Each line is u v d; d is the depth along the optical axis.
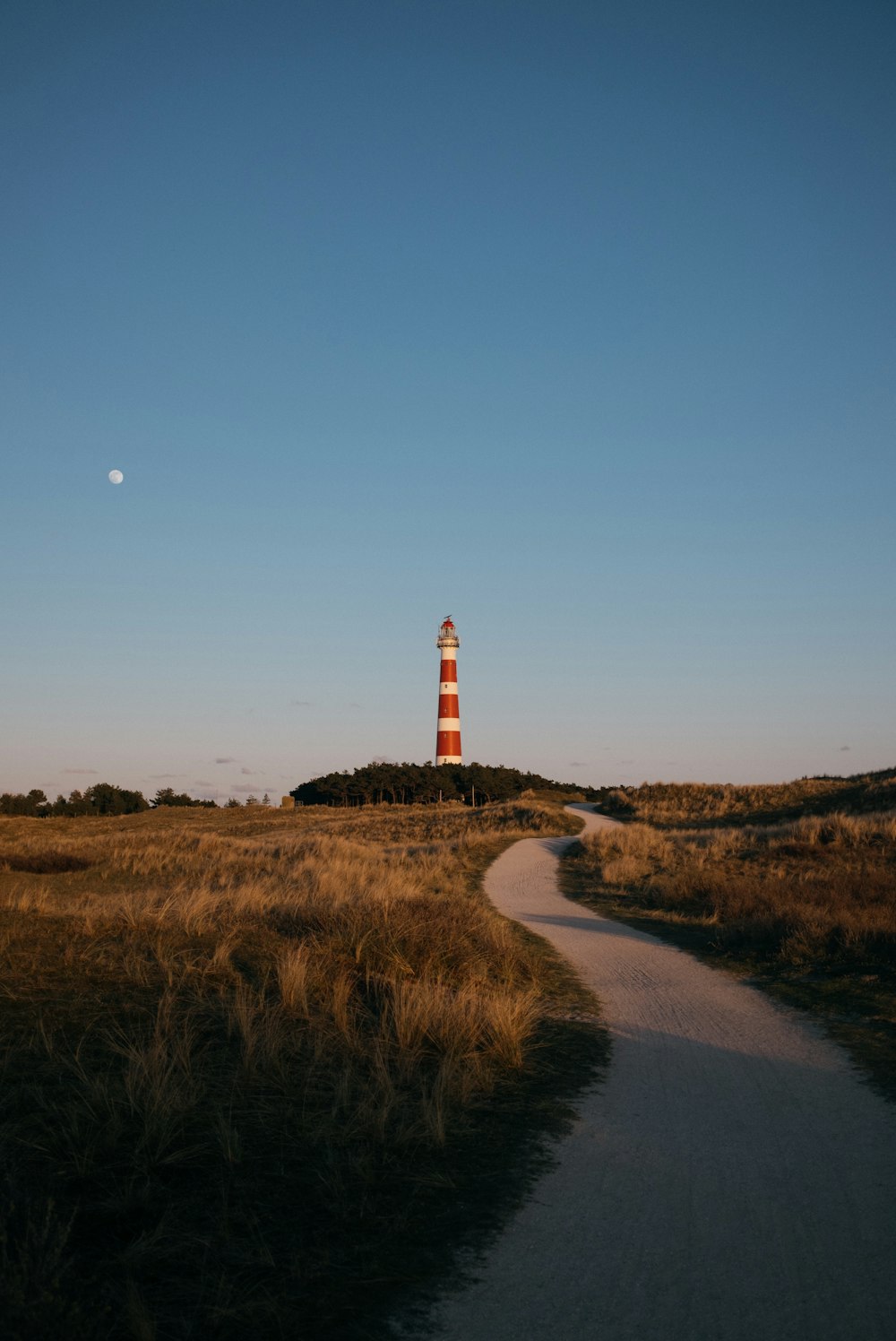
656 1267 4.40
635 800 69.94
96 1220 4.53
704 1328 3.86
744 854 29.94
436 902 15.23
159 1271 4.13
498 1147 6.00
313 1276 4.20
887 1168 5.75
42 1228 4.22
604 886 26.00
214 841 37.59
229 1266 4.23
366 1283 4.16
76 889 23.97
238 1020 7.66
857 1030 9.66
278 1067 6.86
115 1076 6.34
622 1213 5.03
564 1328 3.84
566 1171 5.64
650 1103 7.13
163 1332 3.67
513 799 84.31
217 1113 5.90
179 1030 7.39
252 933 11.74
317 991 9.20
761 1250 4.59
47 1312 3.43
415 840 49.41
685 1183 5.47
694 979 12.70
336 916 12.68
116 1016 7.64
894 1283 4.27
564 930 17.42
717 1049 8.95
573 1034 9.40
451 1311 3.96
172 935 11.02
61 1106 5.75
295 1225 4.67
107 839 41.25
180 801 97.50
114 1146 5.30
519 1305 4.02
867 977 12.06
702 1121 6.68
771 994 11.63
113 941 10.53
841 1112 6.92
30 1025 7.16
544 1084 7.55
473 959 11.66
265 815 80.62
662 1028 9.85
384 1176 5.34
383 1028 8.22
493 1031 8.41
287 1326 3.79
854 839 30.02
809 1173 5.65
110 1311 3.74
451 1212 4.96
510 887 26.30
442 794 101.50
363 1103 6.29
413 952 11.17
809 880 21.64
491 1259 4.46
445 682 104.56
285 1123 5.95
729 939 15.47
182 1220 4.61
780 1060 8.51
